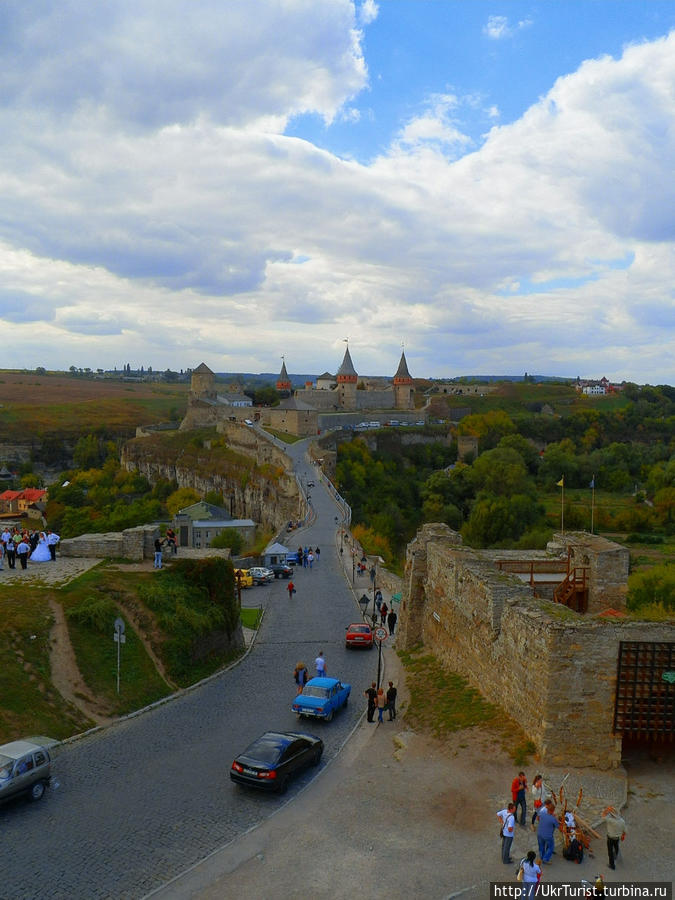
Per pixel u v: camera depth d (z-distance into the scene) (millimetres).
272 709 25688
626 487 154500
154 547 35062
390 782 19156
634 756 20344
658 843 16031
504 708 22469
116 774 19625
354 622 40562
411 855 15727
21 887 14336
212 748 21812
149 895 14250
